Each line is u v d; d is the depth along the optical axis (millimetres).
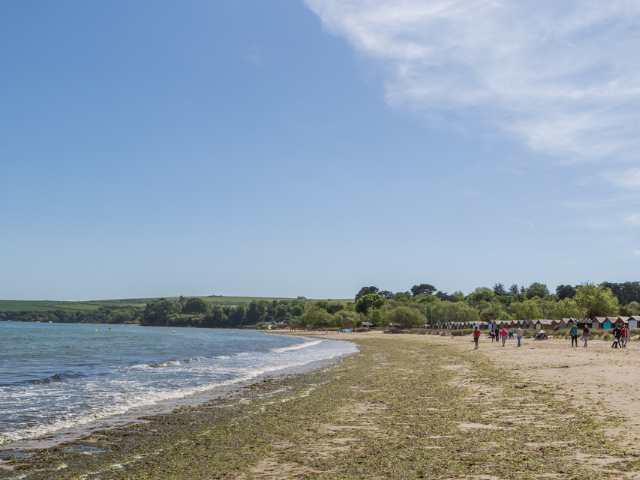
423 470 7973
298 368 32656
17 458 10188
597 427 10578
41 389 22156
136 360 41750
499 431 10773
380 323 174375
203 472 8617
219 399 18828
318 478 7879
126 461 9758
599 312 102250
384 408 14961
